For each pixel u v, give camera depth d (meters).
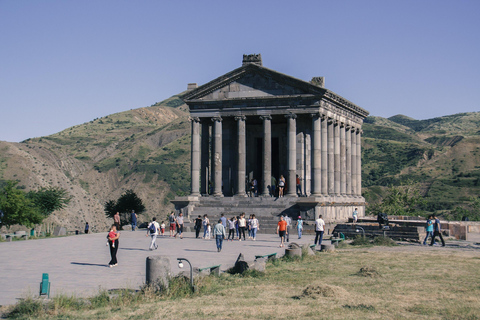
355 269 28.44
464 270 28.30
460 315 18.39
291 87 63.06
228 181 67.50
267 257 31.27
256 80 64.25
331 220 62.66
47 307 19.36
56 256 35.62
